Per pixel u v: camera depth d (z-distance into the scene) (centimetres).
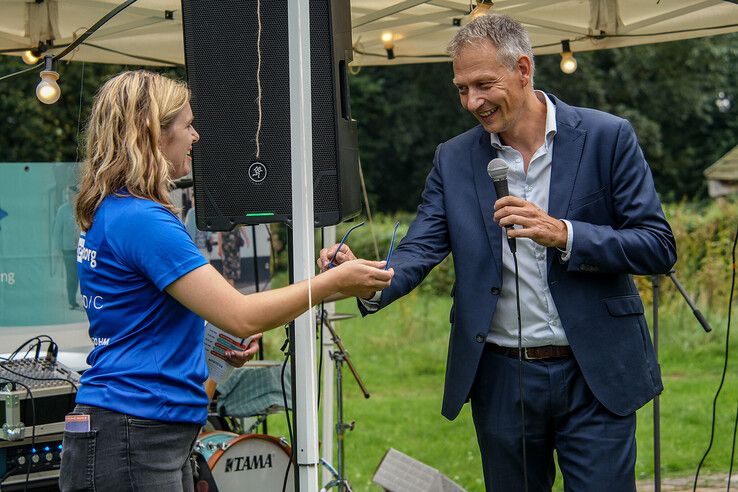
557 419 271
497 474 280
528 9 438
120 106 217
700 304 1019
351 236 1281
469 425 708
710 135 1872
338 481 378
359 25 445
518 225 265
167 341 215
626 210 263
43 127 1286
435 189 288
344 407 771
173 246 209
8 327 436
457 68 262
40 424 309
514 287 270
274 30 261
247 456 364
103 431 210
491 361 277
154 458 212
